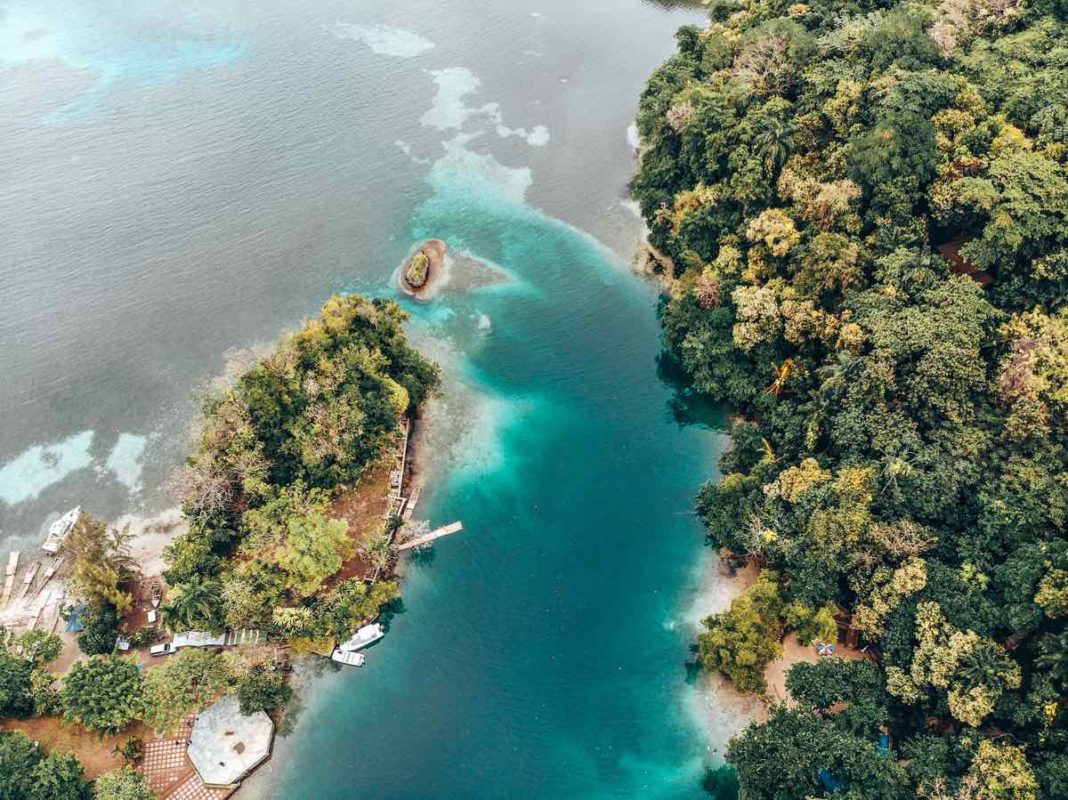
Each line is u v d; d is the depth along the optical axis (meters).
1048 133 104.50
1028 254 97.12
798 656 91.75
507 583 101.31
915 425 91.56
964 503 87.50
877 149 106.81
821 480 92.44
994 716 76.38
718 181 131.38
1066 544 76.38
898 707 82.94
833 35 133.62
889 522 88.12
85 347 131.38
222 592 91.00
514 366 126.00
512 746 87.94
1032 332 90.62
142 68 199.38
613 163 163.25
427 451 114.44
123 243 149.88
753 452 105.81
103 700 83.38
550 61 195.75
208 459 99.75
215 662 87.19
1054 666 72.81
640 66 192.88
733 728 87.94
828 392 98.25
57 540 105.00
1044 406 85.50
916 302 98.75
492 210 154.00
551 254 144.38
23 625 96.75
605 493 110.19
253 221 153.88
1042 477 82.56
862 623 85.94
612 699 91.00
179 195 160.00
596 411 120.00
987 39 129.00
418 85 189.12
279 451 104.06
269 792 84.69
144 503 109.56
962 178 102.50
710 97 131.88
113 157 169.88
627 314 133.88
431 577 101.88
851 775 73.50
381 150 169.75
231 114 181.62
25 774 78.69
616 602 99.12
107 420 120.56
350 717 90.06
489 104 181.88
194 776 84.50
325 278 142.12
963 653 76.31
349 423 105.25
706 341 115.50
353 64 197.38
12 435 118.94
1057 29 122.94
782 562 93.81
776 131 119.88
